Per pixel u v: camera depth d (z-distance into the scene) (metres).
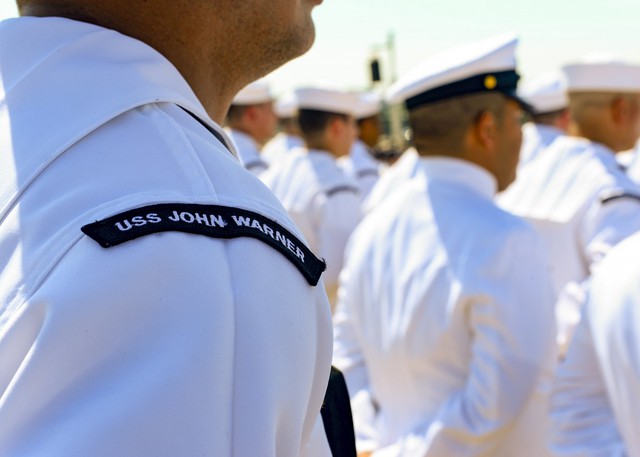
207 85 1.00
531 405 2.39
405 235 2.57
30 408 0.69
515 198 4.59
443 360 2.43
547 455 2.27
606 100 4.40
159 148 0.81
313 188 5.92
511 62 2.75
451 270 2.41
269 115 8.12
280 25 1.00
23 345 0.72
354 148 9.60
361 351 2.79
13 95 0.86
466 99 2.66
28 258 0.75
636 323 1.89
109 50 0.88
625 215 3.99
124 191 0.76
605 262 2.06
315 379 0.87
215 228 0.76
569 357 2.22
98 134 0.81
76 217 0.75
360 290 2.66
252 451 0.73
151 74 0.88
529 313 2.36
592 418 2.16
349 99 6.36
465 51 2.74
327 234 5.88
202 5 0.94
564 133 7.34
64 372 0.70
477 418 2.33
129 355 0.70
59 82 0.85
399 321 2.49
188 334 0.71
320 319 0.86
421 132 2.74
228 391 0.72
